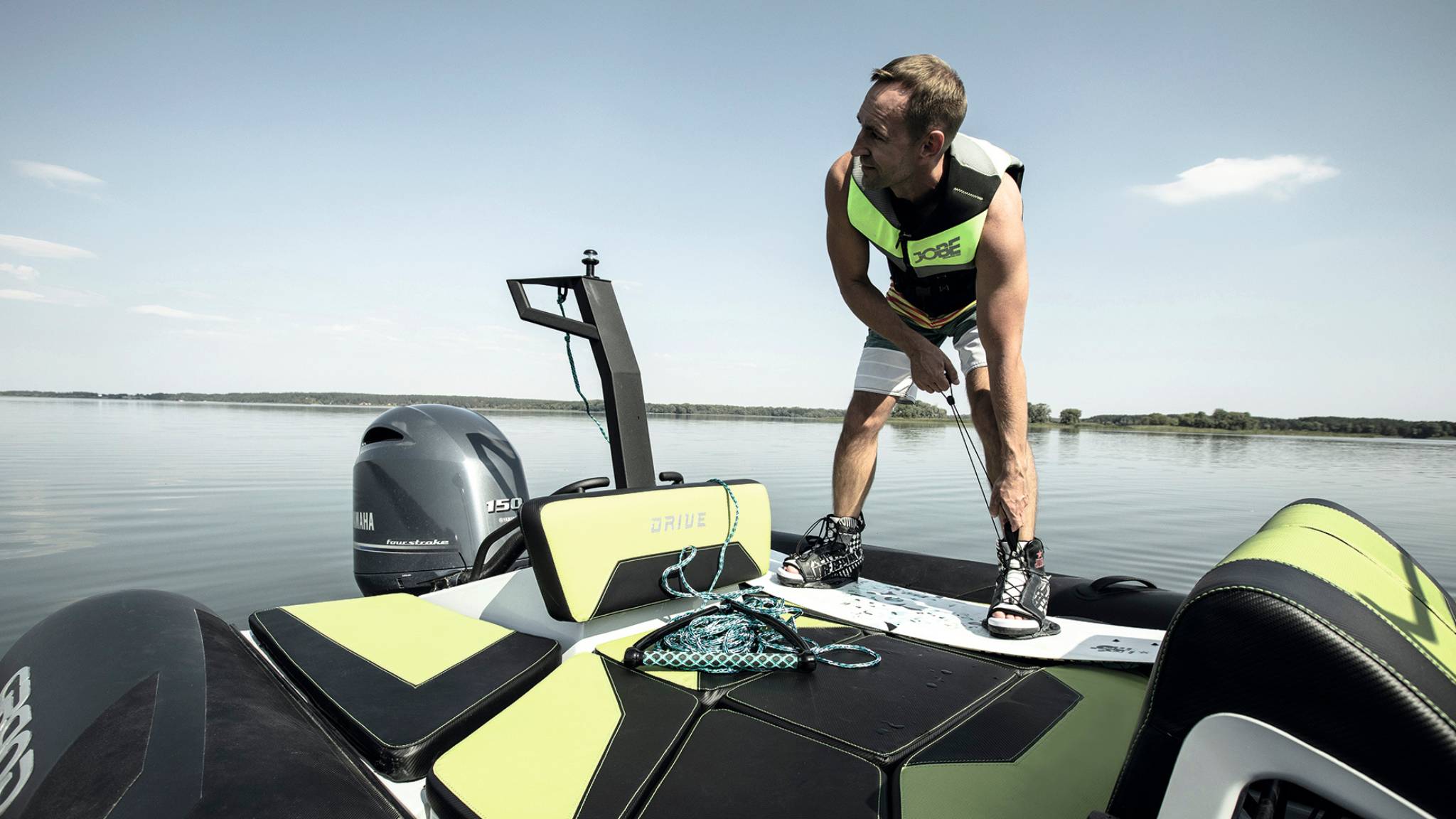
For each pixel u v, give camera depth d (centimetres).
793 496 894
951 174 195
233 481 1050
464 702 135
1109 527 792
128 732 104
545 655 161
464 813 102
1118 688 151
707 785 109
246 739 104
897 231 215
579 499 176
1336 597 75
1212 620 75
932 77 183
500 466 275
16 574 519
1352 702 68
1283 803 78
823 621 195
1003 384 202
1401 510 888
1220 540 719
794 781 110
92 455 1415
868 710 134
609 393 239
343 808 95
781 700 138
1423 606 87
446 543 262
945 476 1261
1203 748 76
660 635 159
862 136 195
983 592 244
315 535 660
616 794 106
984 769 114
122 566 544
